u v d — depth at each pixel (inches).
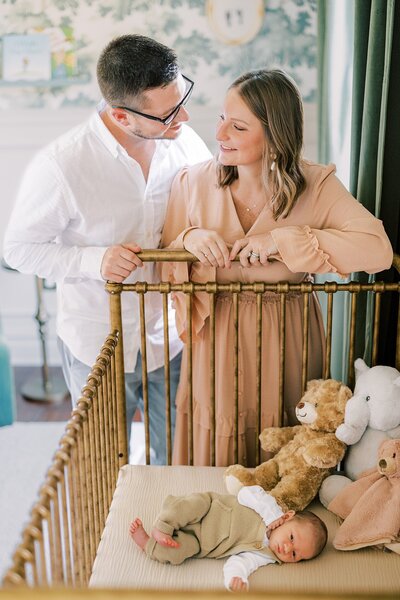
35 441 102.7
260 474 59.1
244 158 57.1
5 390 100.3
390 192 62.7
